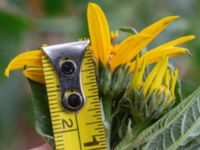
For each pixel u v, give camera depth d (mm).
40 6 698
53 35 733
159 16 673
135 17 660
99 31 336
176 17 338
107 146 345
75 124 338
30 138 722
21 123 699
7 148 687
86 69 339
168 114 337
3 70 616
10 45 631
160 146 345
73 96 337
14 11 637
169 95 345
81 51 339
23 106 678
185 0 704
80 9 683
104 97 346
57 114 337
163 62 342
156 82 343
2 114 662
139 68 345
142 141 341
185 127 342
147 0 667
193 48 665
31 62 340
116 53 340
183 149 351
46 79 337
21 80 663
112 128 356
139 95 342
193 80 671
